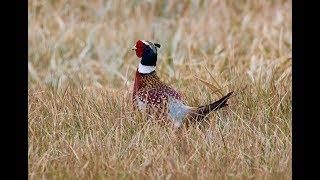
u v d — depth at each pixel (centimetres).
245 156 1404
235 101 1580
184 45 2162
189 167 1371
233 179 1334
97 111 1547
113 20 2372
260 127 1502
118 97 1591
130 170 1372
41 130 1509
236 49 2086
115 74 2045
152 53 1526
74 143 1448
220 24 2309
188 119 1484
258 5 2355
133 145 1433
